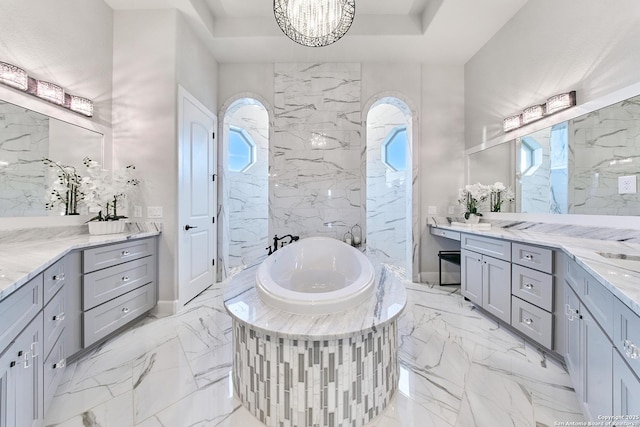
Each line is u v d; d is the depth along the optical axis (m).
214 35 3.04
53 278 1.35
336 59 3.48
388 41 3.12
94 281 1.83
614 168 1.79
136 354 1.84
